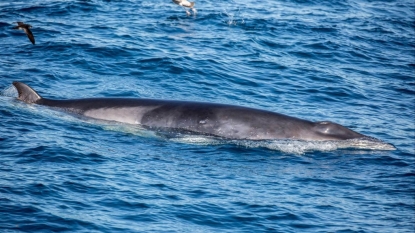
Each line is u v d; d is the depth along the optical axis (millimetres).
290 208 56344
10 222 49062
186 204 55469
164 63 99500
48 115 75188
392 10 160875
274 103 89625
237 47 113562
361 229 53031
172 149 68875
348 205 57812
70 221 50188
